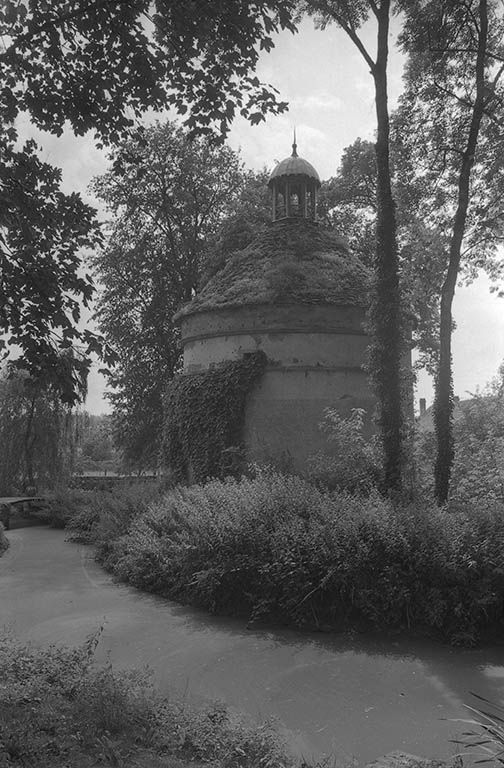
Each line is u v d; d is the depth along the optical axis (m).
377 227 16.61
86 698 6.16
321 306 20.22
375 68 16.81
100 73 8.19
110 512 21.39
